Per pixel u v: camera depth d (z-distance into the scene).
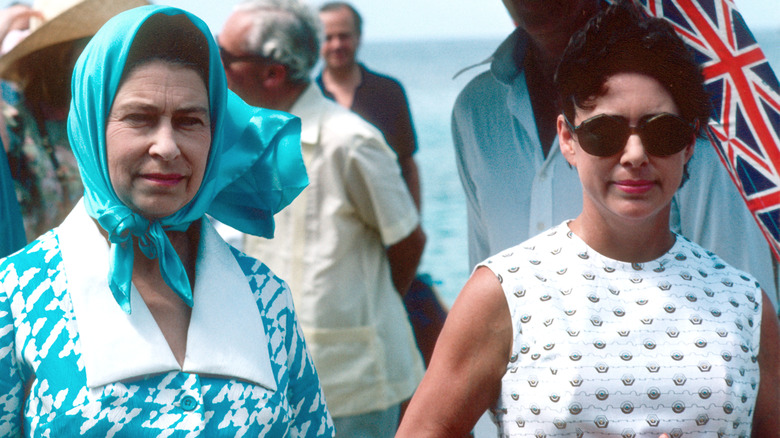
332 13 5.33
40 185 2.90
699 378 1.69
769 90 2.28
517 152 2.66
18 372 1.68
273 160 1.97
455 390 1.78
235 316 1.79
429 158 17.73
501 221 2.72
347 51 5.33
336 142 3.21
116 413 1.62
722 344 1.72
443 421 1.78
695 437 1.69
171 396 1.67
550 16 2.40
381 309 3.36
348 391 3.25
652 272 1.79
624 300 1.76
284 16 3.27
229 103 1.97
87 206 1.76
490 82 2.68
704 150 2.35
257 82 3.28
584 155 1.75
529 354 1.74
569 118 1.82
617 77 1.72
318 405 1.95
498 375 1.79
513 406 1.75
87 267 1.71
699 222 2.41
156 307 1.76
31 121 2.89
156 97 1.68
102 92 1.67
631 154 1.69
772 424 1.80
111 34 1.68
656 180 1.72
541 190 2.61
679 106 1.74
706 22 2.31
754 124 2.29
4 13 3.07
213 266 1.84
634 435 1.68
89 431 1.60
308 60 3.30
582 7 2.41
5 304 1.68
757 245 2.41
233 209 2.00
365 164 3.22
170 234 1.85
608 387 1.69
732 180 2.35
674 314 1.74
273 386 1.77
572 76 1.77
